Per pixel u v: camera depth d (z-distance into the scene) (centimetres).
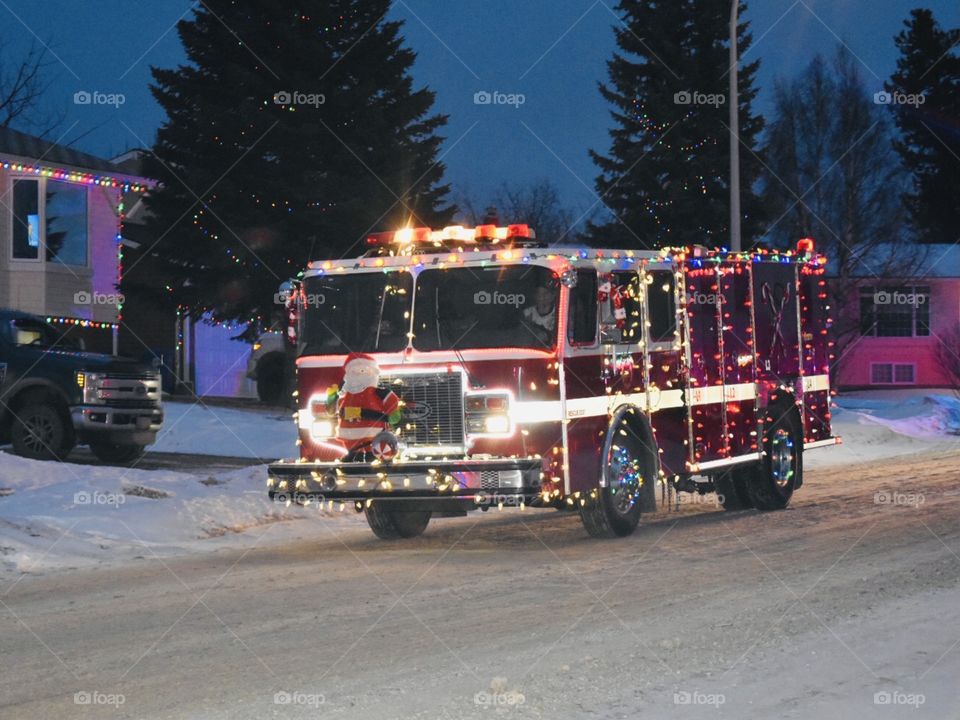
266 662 849
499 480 1336
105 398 2228
